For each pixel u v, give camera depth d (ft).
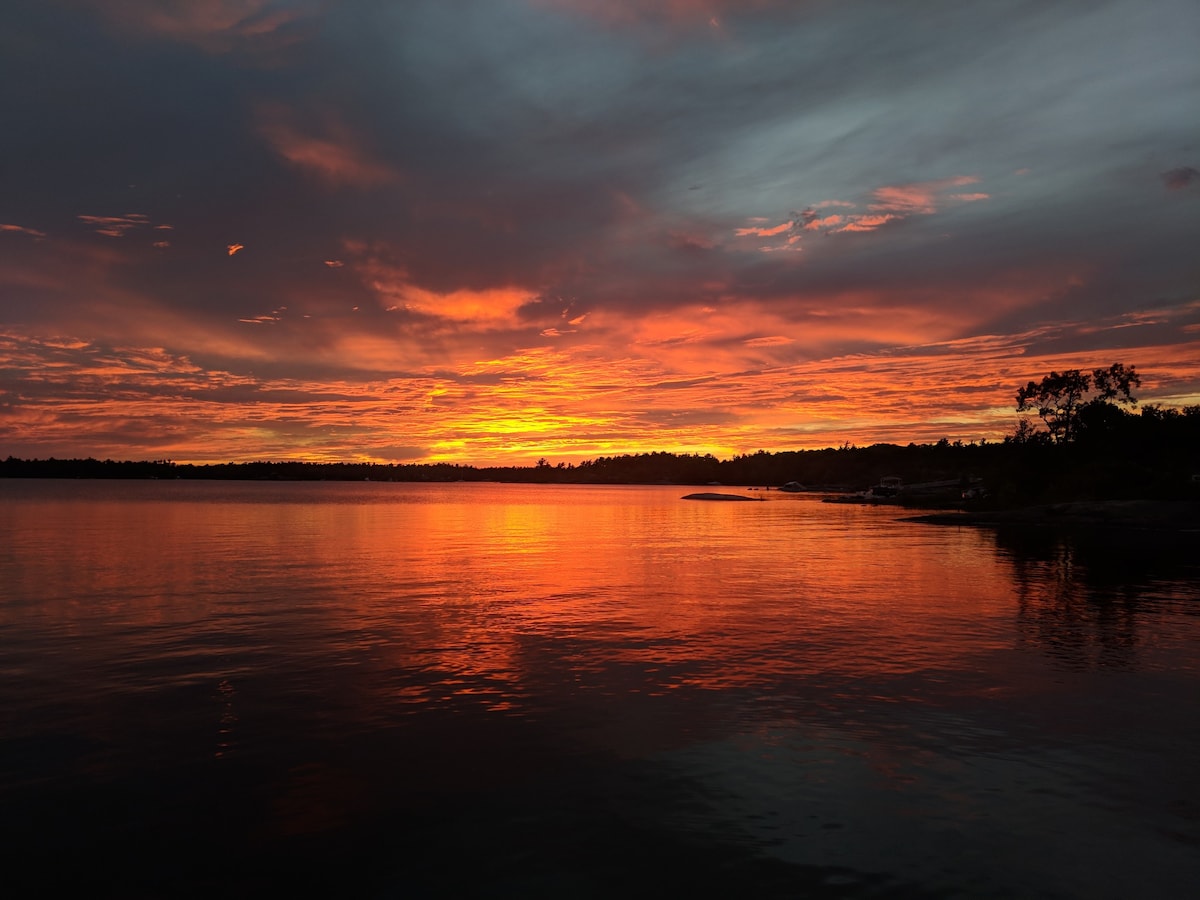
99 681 40.91
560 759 30.32
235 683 40.73
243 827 24.62
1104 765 29.94
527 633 54.29
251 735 32.76
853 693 39.45
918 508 310.04
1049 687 40.52
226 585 77.61
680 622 58.75
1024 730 33.86
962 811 26.00
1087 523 180.24
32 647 48.78
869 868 22.35
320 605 65.62
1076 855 23.09
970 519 202.28
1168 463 263.49
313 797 26.81
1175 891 21.17
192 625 56.24
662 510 316.19
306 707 36.65
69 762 29.71
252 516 218.59
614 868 22.29
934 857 22.99
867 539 147.43
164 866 22.36
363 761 30.01
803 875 21.93
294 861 22.63
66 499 353.72
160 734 32.81
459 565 99.09
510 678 42.19
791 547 129.39
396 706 36.96
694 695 39.06
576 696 38.81
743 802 26.58
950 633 54.60
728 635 53.83
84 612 61.41
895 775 28.91
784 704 37.55
